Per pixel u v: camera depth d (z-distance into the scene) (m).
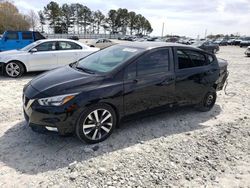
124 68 3.97
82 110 3.55
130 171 3.18
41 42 8.77
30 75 8.98
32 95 3.57
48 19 82.06
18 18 57.69
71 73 4.07
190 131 4.47
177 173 3.21
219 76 5.49
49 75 4.12
